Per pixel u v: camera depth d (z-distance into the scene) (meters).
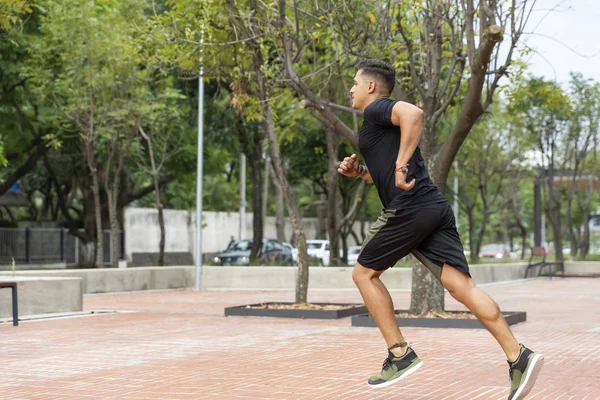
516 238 82.94
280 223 41.62
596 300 20.27
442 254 5.82
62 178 34.22
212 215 47.25
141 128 27.09
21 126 30.33
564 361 9.38
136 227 41.16
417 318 13.41
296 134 27.92
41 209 45.44
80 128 26.61
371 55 14.47
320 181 36.72
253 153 31.84
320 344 11.16
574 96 33.75
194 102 30.83
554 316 15.55
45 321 14.55
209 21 15.65
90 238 35.72
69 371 8.80
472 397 7.12
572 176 38.56
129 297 21.50
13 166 35.09
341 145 29.88
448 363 9.21
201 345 11.06
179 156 31.56
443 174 14.04
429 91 14.27
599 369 8.74
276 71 17.84
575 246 45.25
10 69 26.67
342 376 8.34
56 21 24.39
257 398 7.13
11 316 15.03
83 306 18.31
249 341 11.53
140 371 8.76
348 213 31.36
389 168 5.86
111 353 10.26
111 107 25.64
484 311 5.70
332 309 15.15
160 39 16.16
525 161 36.72
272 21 14.80
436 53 14.22
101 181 33.38
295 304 16.19
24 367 9.11
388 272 24.52
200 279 24.78
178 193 41.88
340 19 15.56
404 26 15.30
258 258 31.77
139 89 25.55
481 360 9.46
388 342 6.08
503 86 14.13
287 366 9.07
